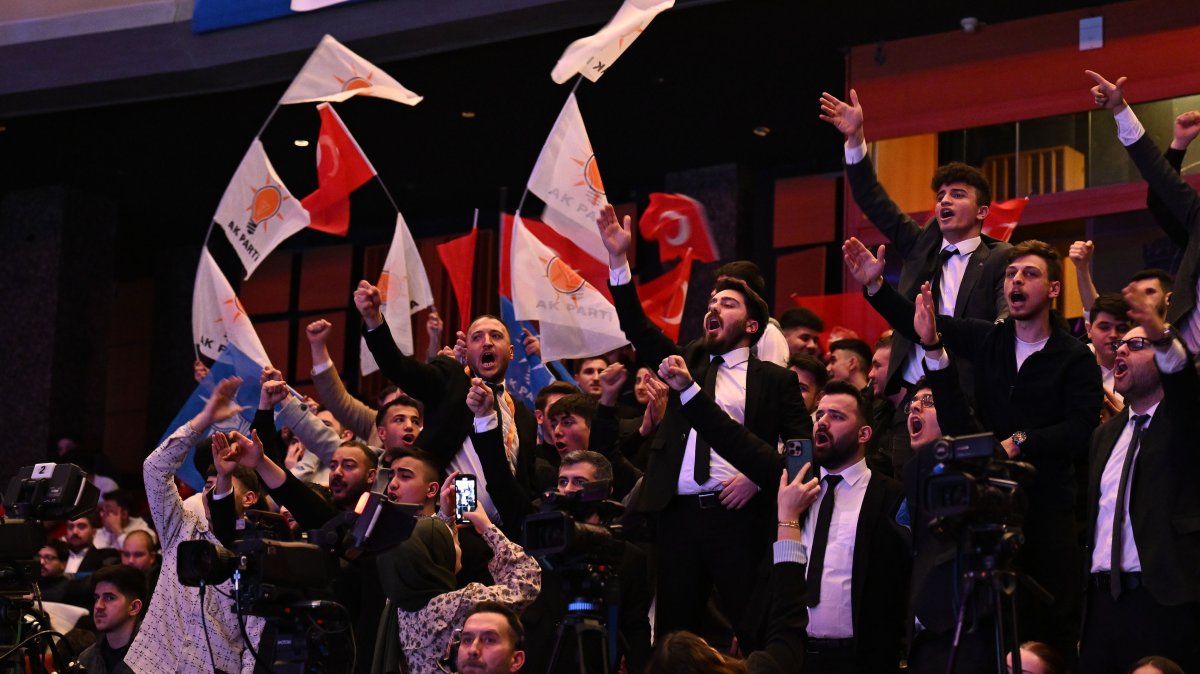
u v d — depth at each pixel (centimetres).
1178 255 802
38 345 1186
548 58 920
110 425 1312
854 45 904
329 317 1243
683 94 979
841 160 1080
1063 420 440
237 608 421
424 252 1209
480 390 464
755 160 1094
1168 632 404
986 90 866
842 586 435
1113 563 414
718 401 479
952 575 398
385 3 895
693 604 463
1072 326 828
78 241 1202
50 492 493
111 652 559
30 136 1079
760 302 493
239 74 958
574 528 376
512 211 1216
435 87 974
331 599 426
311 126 1050
